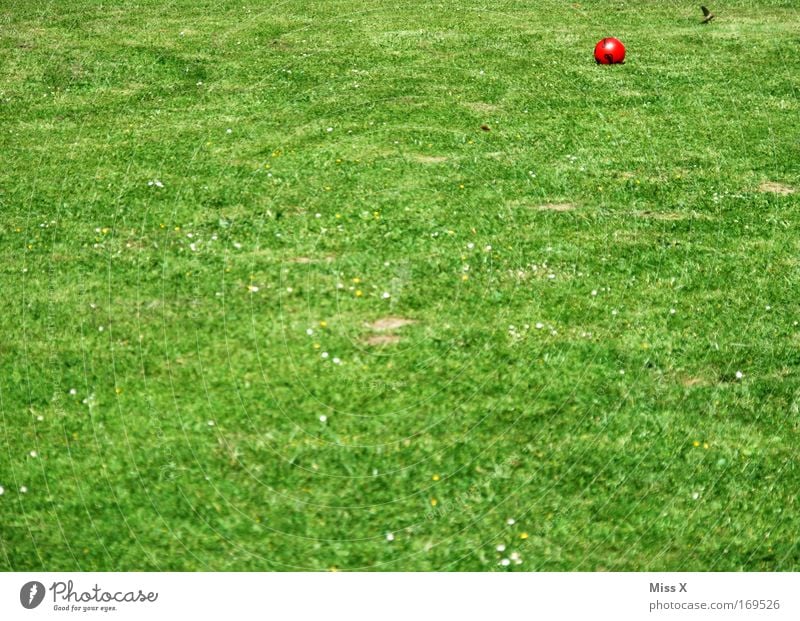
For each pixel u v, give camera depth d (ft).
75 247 30.99
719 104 47.32
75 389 23.79
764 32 61.87
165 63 53.11
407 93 47.83
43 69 51.88
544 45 58.13
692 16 66.95
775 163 39.58
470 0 72.43
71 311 27.12
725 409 23.53
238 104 46.11
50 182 36.22
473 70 52.39
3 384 23.93
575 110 45.85
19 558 19.04
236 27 61.82
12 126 43.14
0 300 27.66
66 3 69.31
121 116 44.52
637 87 49.75
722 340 26.35
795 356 25.71
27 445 21.79
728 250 31.65
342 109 45.21
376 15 66.28
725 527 20.15
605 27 63.52
